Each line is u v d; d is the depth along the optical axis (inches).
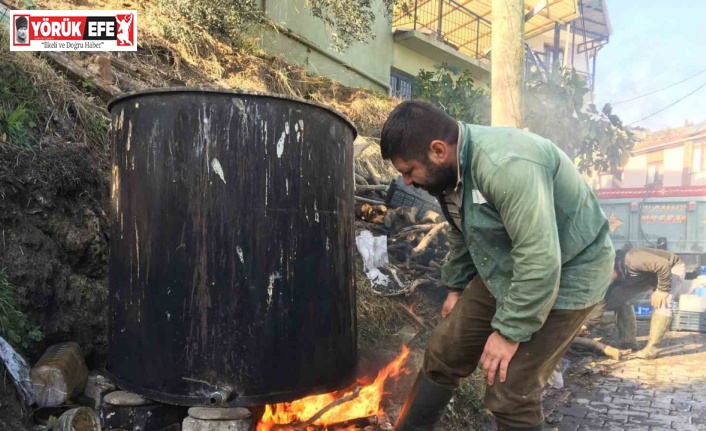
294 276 74.0
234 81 218.8
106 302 102.2
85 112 123.0
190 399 70.6
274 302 72.4
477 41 505.0
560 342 71.0
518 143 64.8
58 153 102.3
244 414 70.5
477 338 78.8
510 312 64.0
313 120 76.6
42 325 92.0
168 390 71.6
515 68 174.2
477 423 111.0
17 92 111.6
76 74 132.0
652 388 150.1
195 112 70.6
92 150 118.8
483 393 117.1
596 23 657.0
